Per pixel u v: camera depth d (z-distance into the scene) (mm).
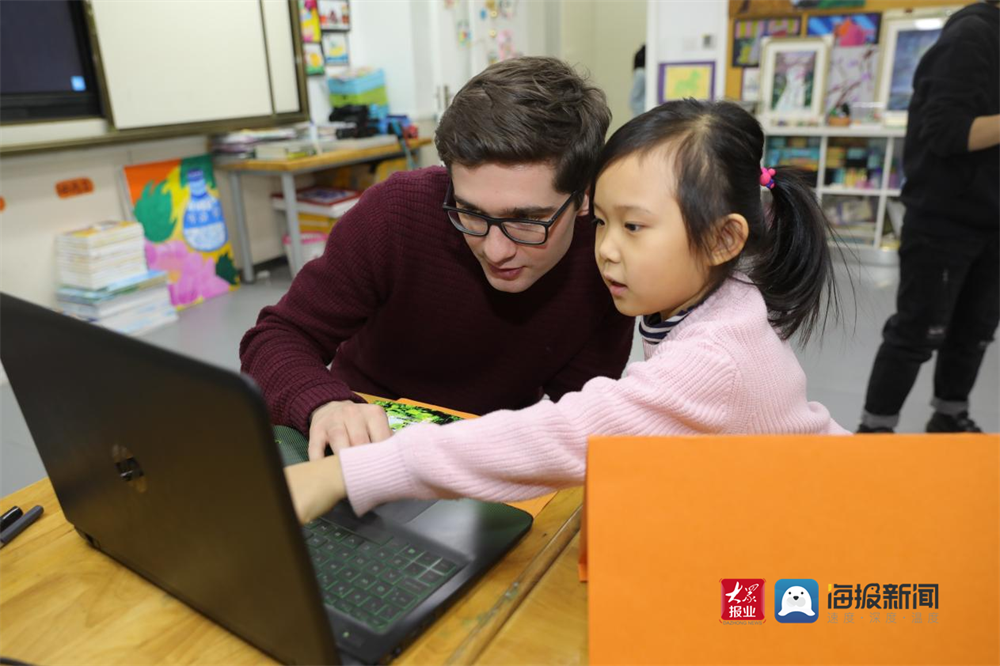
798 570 504
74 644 604
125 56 2975
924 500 494
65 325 525
